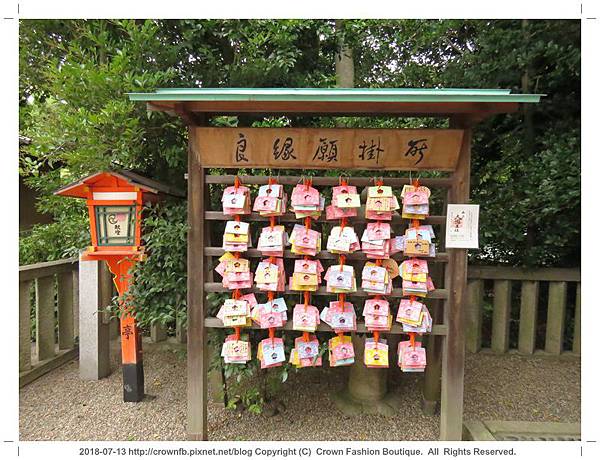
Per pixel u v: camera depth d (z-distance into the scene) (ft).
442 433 7.35
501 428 7.61
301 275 6.82
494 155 12.34
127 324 8.86
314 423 8.27
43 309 10.57
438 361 8.38
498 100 5.78
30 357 10.02
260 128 6.73
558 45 9.72
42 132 8.68
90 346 10.07
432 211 10.00
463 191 6.91
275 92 6.05
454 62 12.33
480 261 12.65
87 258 8.07
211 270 7.48
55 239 12.42
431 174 8.98
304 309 7.00
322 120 9.98
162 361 11.30
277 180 7.06
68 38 9.21
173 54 8.67
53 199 12.02
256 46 9.04
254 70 8.97
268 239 6.89
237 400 8.46
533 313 11.56
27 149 10.32
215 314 7.75
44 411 8.63
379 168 6.89
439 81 12.65
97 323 10.05
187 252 7.62
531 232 11.37
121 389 9.62
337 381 10.13
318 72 10.25
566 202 9.37
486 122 11.53
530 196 9.83
